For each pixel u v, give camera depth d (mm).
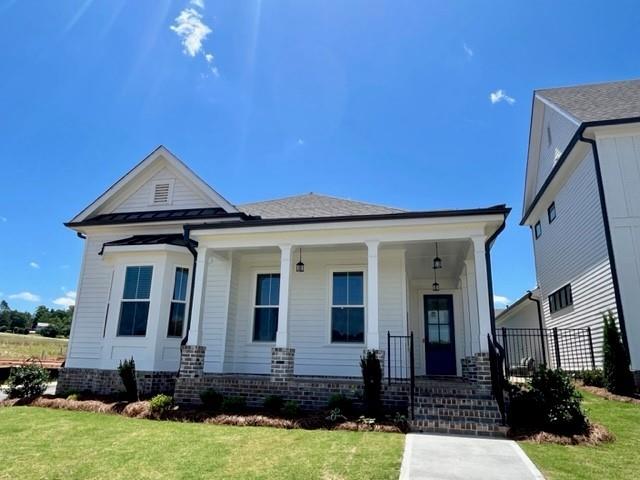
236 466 4703
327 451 5309
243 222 9211
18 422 7297
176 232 11656
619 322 9641
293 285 10703
